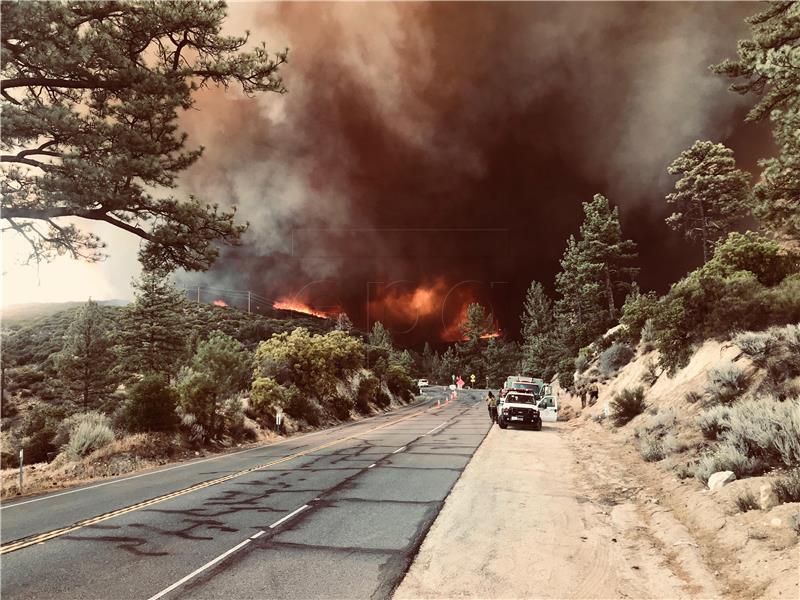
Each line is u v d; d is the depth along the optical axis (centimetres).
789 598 466
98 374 5350
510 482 1182
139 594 562
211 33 1867
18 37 1426
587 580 593
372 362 6562
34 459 2183
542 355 8725
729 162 4381
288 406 3228
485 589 569
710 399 1421
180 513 954
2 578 618
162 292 6028
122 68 1645
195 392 2291
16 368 6875
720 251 2111
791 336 1244
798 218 1656
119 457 1814
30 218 1616
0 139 1468
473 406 5547
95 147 1598
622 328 3347
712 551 638
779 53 1395
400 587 578
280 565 651
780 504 691
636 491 1048
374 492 1100
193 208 1792
